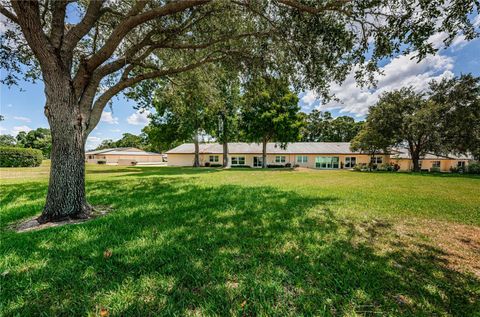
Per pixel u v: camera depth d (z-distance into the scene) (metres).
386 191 8.45
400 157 31.47
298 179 13.10
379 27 4.42
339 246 3.16
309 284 2.19
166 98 9.86
